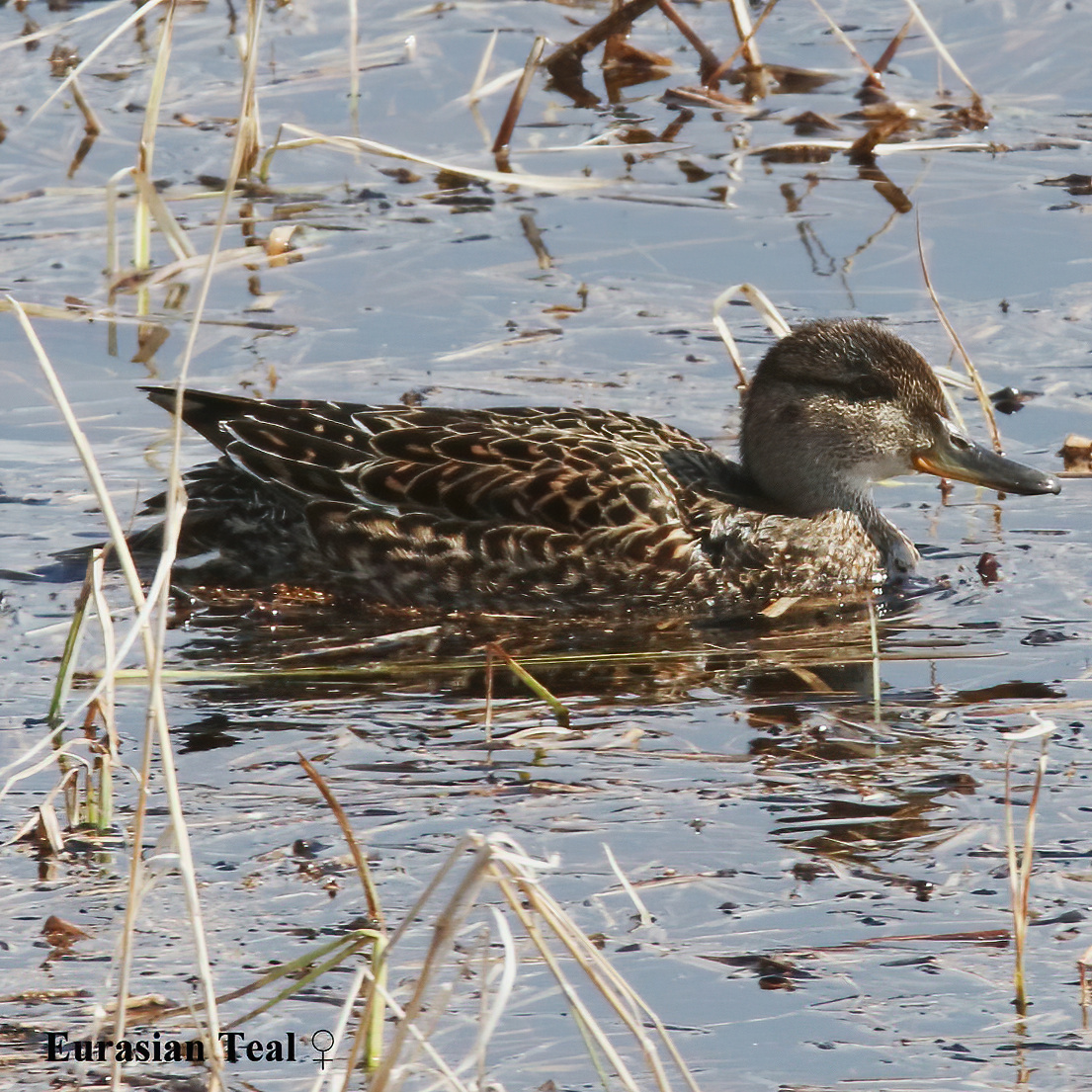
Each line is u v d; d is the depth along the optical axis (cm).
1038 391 1440
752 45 2025
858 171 1844
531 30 2172
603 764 910
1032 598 1160
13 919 757
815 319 1525
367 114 1959
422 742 944
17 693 1000
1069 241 1677
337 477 1190
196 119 1950
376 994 618
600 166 1861
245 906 767
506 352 1508
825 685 1027
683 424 1393
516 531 1179
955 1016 681
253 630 1128
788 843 818
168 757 641
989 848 808
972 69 2064
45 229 1725
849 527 1248
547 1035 675
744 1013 685
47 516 1244
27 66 2066
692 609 1199
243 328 1552
